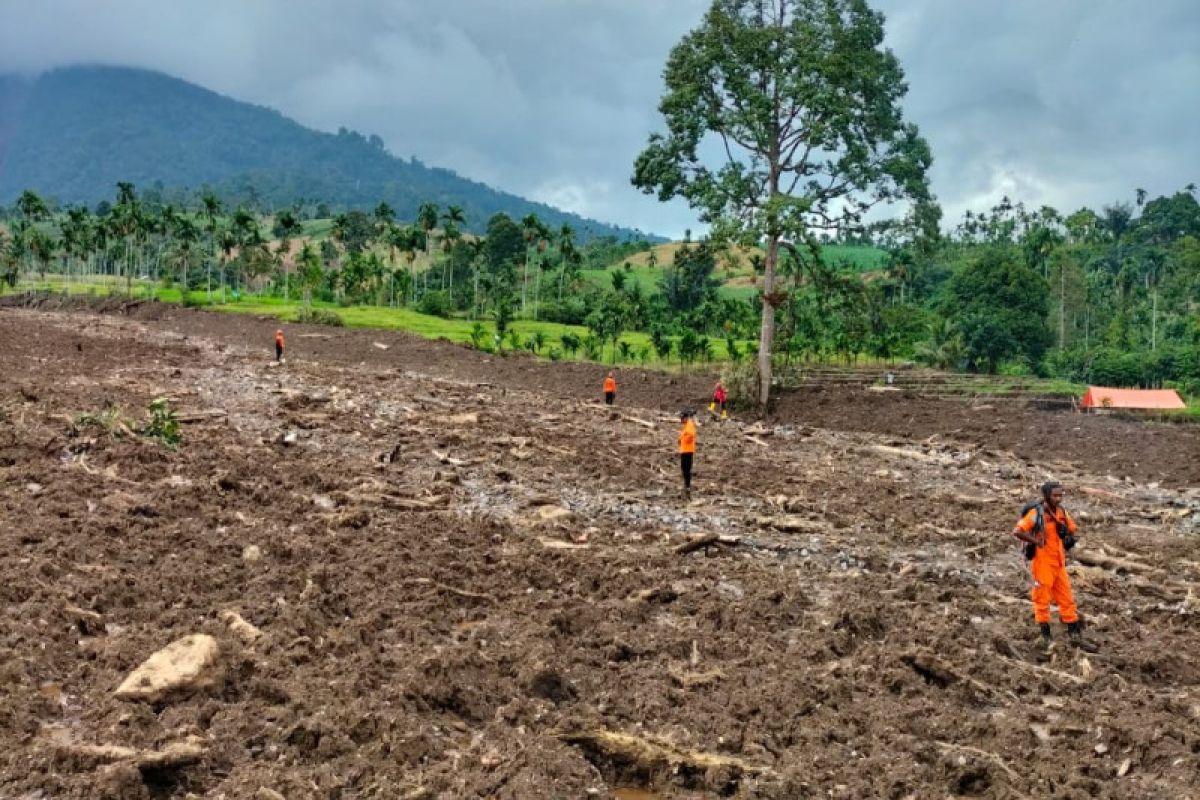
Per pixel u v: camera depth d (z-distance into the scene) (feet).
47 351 130.11
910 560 53.72
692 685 33.63
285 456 65.98
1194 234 504.02
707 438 98.43
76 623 33.94
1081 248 483.10
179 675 28.94
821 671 35.60
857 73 123.75
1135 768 29.89
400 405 95.45
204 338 207.21
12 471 52.49
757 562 50.83
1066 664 38.63
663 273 464.65
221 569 40.93
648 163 136.67
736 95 132.67
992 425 121.19
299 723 27.35
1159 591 49.39
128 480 52.95
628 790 27.68
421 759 27.07
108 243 424.46
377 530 48.98
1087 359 276.82
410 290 369.30
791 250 137.80
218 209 363.35
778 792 26.50
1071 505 74.49
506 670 33.53
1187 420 161.07
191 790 24.75
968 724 31.71
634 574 45.29
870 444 103.91
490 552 47.14
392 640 35.42
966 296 305.53
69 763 24.81
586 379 156.97
